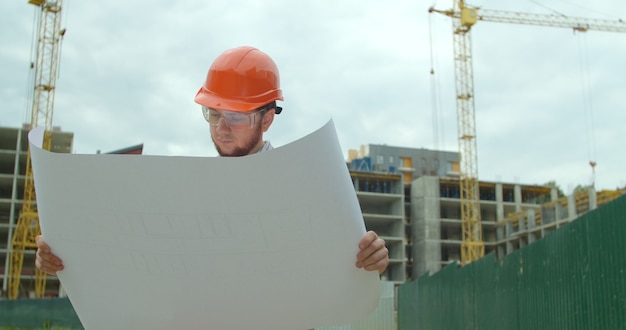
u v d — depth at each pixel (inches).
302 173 69.5
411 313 589.6
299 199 70.1
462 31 2615.7
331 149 71.4
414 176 3676.2
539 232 2635.3
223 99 87.0
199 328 76.2
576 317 219.8
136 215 70.7
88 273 76.2
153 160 68.5
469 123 2556.6
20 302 925.8
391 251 2886.3
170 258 72.4
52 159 70.8
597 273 201.5
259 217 70.1
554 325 243.6
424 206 2933.1
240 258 72.1
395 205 2915.8
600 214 199.0
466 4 2623.0
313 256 73.5
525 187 3142.2
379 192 2952.8
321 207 71.1
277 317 76.4
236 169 68.0
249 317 76.0
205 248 71.6
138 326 77.2
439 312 485.4
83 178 70.7
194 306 75.2
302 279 74.6
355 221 74.2
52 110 2160.4
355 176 2920.8
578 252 218.2
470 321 397.7
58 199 72.5
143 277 74.4
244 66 89.1
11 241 2346.2
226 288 73.9
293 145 68.5
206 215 69.8
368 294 77.7
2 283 2401.6
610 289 191.2
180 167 68.3
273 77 90.9
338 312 77.5
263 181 68.7
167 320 75.9
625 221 180.9
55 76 2172.7
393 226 2910.9
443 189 3034.0
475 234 2527.1
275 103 90.9
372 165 3346.5
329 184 71.0
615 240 187.8
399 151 3710.6
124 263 74.2
